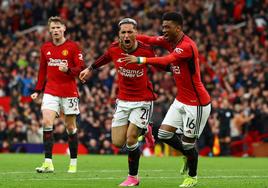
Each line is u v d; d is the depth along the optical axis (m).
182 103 15.43
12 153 32.66
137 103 15.50
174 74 15.40
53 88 18.89
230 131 33.31
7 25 47.59
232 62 39.06
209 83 36.84
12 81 39.88
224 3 44.97
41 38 44.19
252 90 35.44
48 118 18.66
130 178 15.27
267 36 42.31
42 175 17.66
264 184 15.91
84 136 34.03
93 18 45.06
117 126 15.77
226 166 23.20
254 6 44.81
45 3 48.56
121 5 47.12
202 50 40.19
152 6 46.16
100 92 36.50
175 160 26.02
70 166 19.09
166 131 15.66
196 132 15.38
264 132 33.62
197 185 15.42
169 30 15.02
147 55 15.40
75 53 18.73
